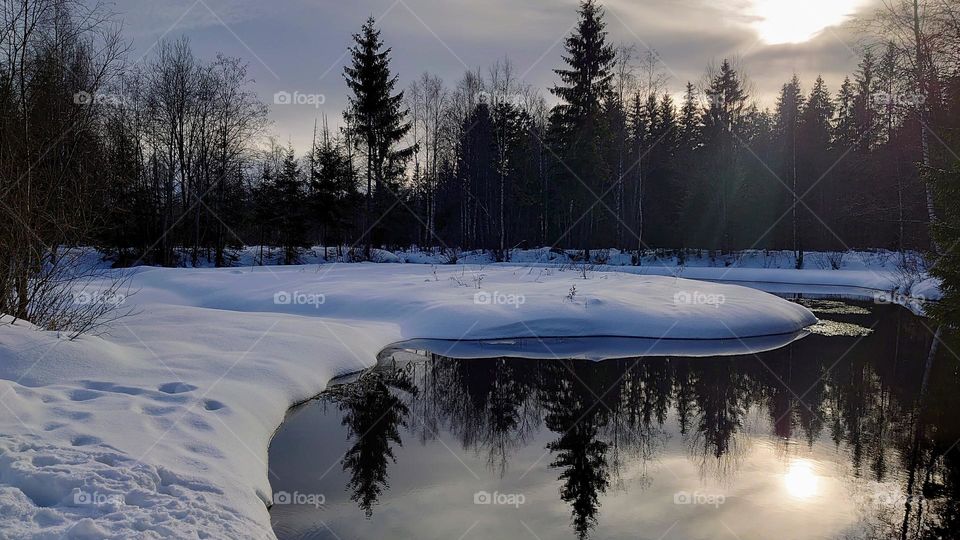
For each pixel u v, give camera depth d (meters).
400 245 37.44
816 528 4.38
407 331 11.47
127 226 24.50
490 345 10.92
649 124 38.44
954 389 8.27
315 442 5.96
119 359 6.23
